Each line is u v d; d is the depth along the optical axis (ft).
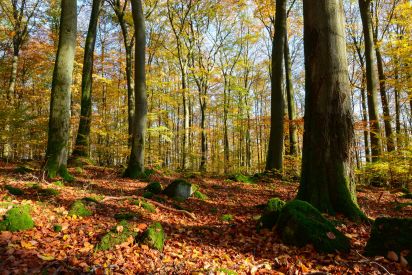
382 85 54.24
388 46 49.47
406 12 48.32
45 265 12.02
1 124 45.93
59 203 20.84
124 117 72.13
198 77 83.66
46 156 31.19
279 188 38.73
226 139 87.45
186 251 15.38
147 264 13.30
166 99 75.00
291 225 16.37
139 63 40.63
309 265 13.74
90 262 12.82
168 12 72.90
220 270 12.84
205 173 61.57
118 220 19.13
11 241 13.58
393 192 37.01
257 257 15.03
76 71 77.15
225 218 22.36
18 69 82.74
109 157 65.46
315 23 22.16
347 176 21.36
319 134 21.88
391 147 42.55
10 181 26.13
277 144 45.39
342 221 19.52
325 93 21.75
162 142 91.66
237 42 88.38
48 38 78.33
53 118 31.42
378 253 14.26
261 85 120.78
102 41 86.63
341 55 21.95
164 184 37.91
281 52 45.21
